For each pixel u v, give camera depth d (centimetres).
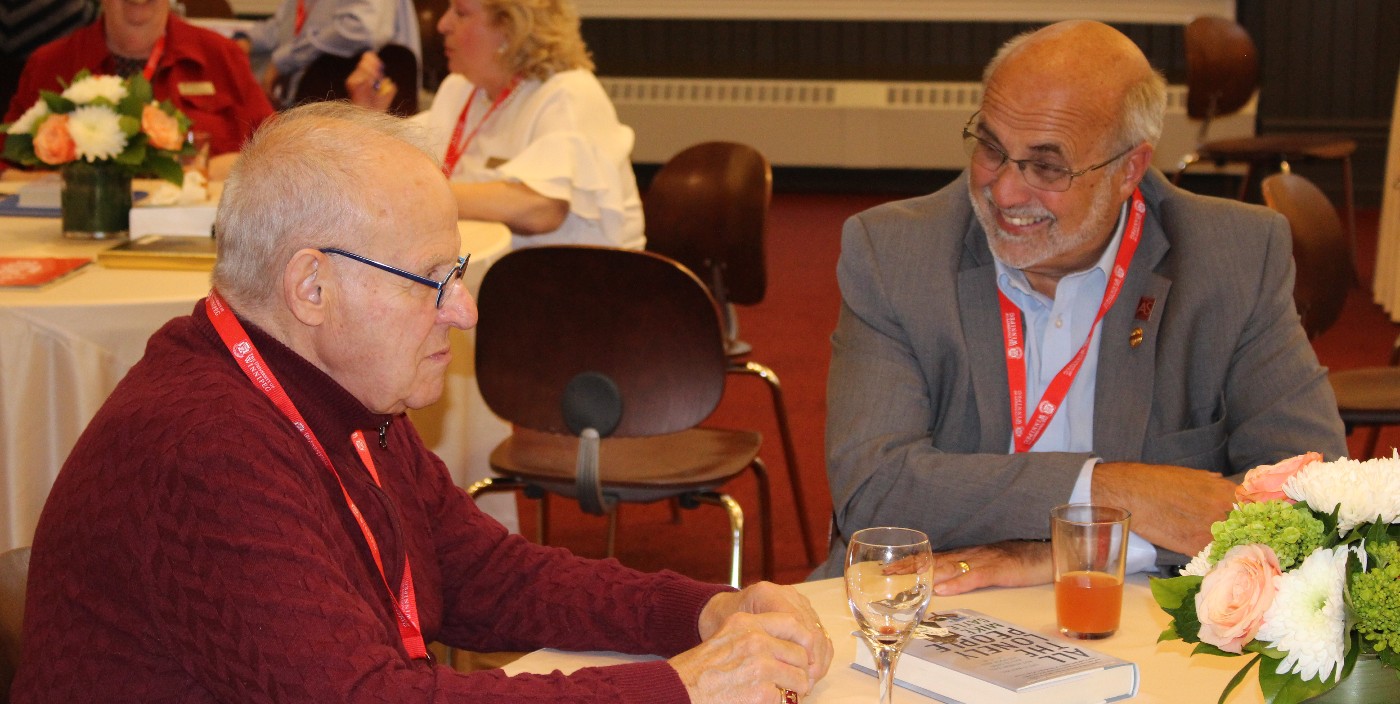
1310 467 99
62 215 290
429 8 617
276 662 112
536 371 255
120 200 290
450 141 359
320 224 123
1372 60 870
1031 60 178
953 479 172
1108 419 185
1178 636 103
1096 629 137
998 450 188
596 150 336
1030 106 176
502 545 159
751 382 524
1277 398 187
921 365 191
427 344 131
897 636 118
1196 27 666
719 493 261
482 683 121
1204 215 194
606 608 150
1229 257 191
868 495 180
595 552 359
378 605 129
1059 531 138
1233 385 191
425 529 150
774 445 448
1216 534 100
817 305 648
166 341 128
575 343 251
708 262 353
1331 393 190
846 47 939
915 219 197
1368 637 92
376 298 125
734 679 124
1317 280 305
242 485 115
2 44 495
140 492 115
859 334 194
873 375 189
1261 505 98
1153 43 888
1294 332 191
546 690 121
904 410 186
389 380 129
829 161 953
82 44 417
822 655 130
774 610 139
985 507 168
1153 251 191
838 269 199
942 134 935
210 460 115
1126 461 180
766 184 344
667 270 242
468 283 262
